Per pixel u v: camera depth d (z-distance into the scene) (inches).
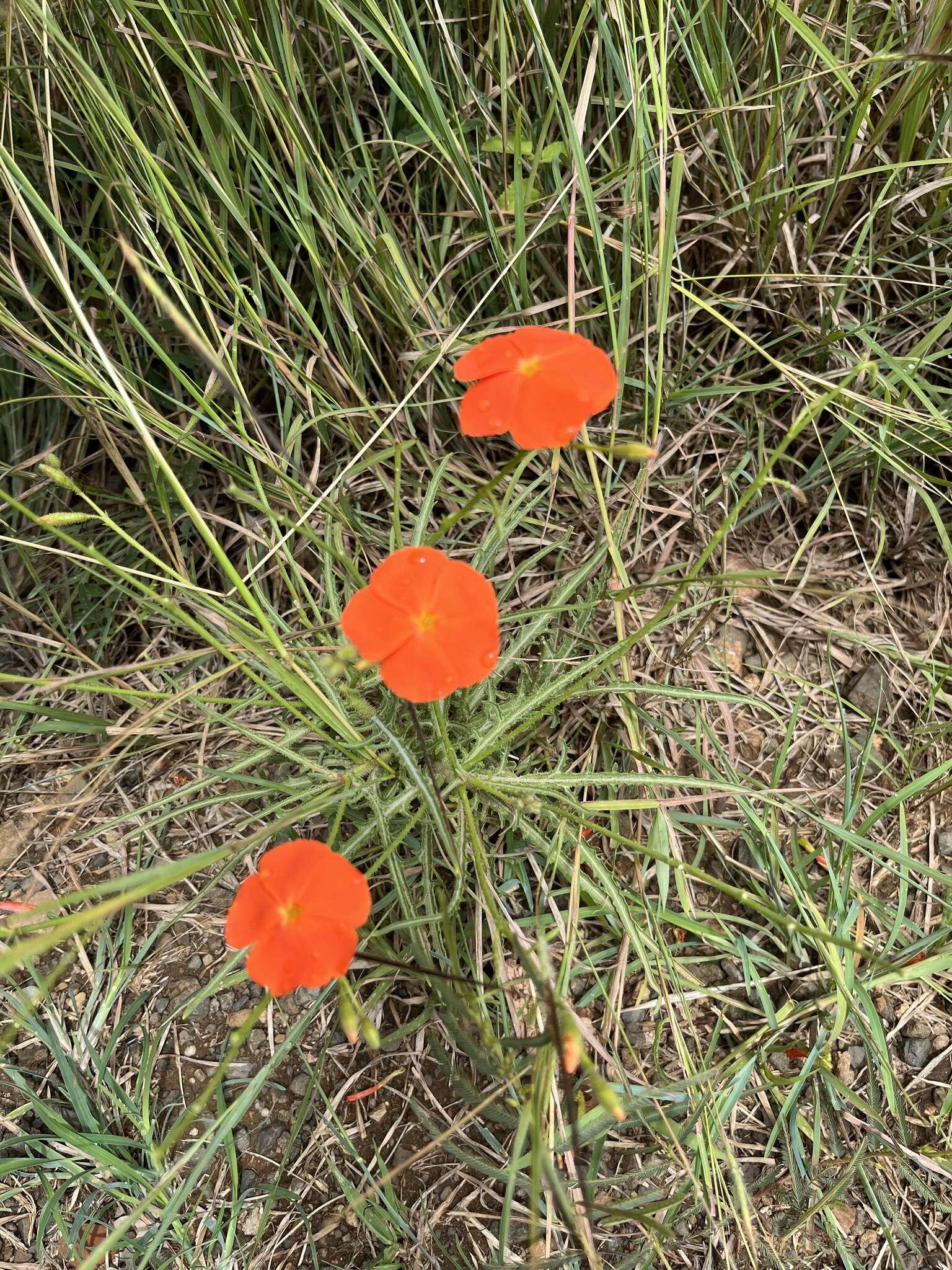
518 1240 11.1
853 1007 11.4
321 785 12.1
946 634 15.1
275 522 11.3
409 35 12.5
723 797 13.8
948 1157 11.2
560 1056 7.3
